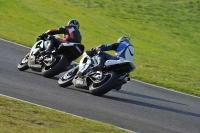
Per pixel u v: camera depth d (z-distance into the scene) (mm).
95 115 29578
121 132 25750
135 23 110062
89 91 35844
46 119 25969
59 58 40438
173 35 106562
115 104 33750
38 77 40125
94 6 116562
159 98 39281
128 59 36062
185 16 121250
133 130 27250
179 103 38250
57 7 108562
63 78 37719
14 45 59156
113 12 114812
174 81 51312
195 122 32062
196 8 127875
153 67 60844
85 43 79250
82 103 32406
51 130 23688
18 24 84625
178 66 66312
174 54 86688
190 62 75188
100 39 87375
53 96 33344
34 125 24297
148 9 121812
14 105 27844
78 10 110500
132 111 32344
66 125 25406
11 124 23578
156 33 105625
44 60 40250
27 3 104500
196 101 40500
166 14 120375
